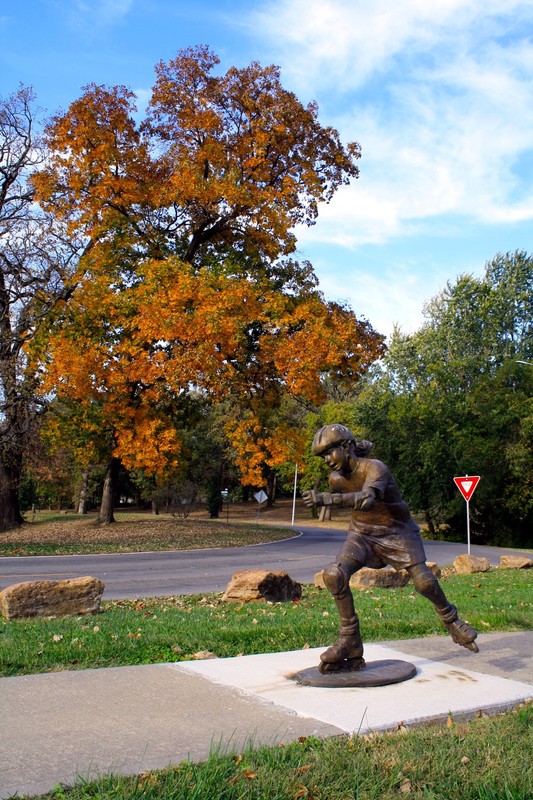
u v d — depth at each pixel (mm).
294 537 31375
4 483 28109
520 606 10117
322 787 3492
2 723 4293
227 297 23922
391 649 6711
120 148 27906
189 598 11625
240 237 29812
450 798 3434
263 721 4434
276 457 27281
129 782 3398
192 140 28250
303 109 28266
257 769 3650
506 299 47188
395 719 4520
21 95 26141
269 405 30375
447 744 4082
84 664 6121
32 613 8859
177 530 29766
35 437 26516
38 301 25078
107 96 27625
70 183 26922
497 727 4418
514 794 3428
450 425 40844
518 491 39656
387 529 5652
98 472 56844
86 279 26000
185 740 4039
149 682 5336
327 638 7312
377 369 49219
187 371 24328
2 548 22406
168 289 24734
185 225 29453
